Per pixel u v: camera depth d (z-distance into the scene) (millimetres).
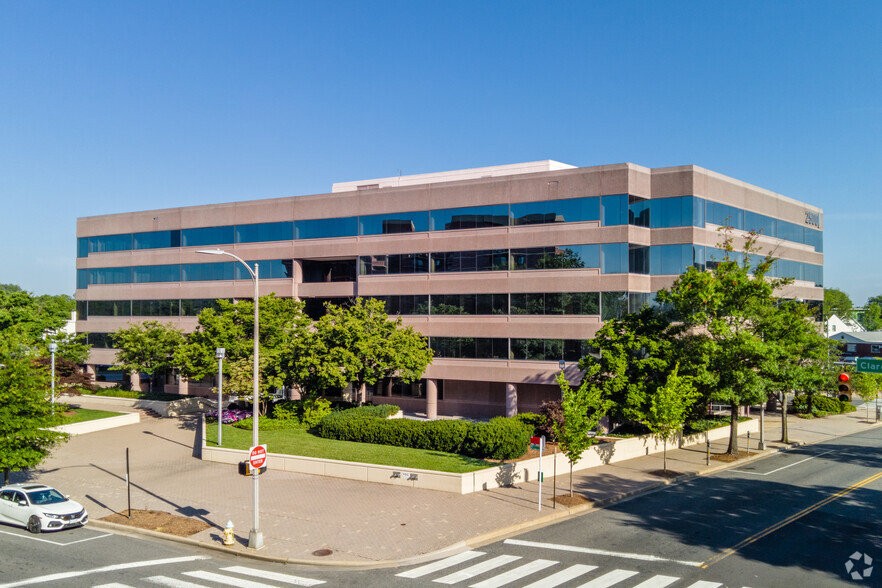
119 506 23688
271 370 38781
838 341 38219
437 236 46500
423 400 49469
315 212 51156
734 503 24328
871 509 23438
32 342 48281
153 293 58500
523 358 43344
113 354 60531
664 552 18531
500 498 24391
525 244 43594
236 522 21609
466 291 45438
